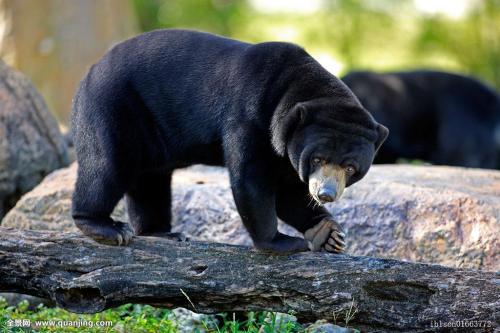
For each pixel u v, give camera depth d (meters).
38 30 26.88
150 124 10.49
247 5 42.38
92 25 27.70
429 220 11.73
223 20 42.00
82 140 10.40
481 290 9.01
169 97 10.34
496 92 23.17
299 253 9.50
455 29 40.22
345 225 11.98
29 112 15.09
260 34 41.22
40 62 26.92
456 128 22.41
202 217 12.35
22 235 9.50
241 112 9.84
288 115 9.65
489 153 22.47
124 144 10.32
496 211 11.50
